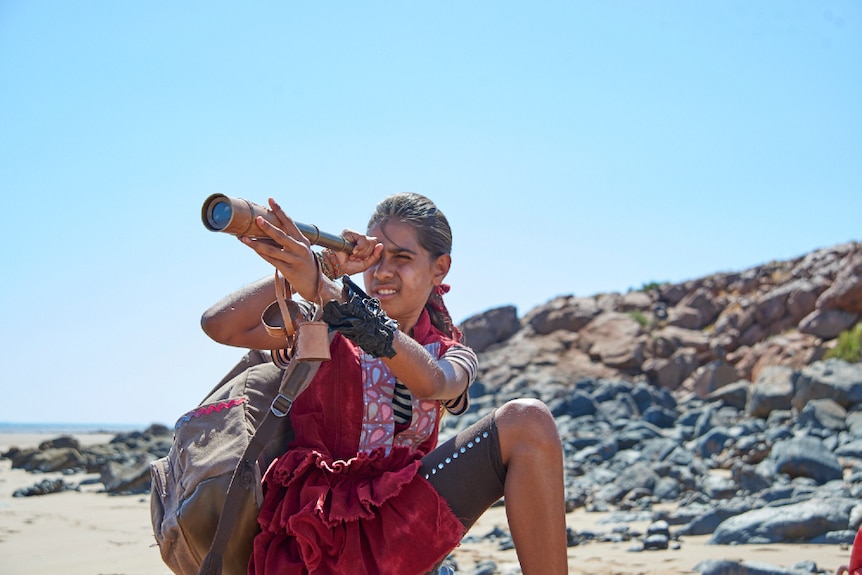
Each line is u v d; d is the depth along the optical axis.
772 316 24.80
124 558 5.98
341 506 2.46
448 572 2.79
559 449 2.54
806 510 6.17
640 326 26.83
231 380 2.84
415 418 2.78
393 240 2.85
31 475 15.70
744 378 22.80
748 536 6.11
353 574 2.43
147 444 21.39
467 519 2.60
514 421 2.54
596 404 18.47
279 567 2.44
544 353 26.83
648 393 19.45
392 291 2.86
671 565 5.43
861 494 7.36
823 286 24.33
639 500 8.78
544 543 2.49
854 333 21.06
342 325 2.41
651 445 11.55
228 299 2.75
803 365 21.20
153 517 2.71
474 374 2.85
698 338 25.67
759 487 8.51
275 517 2.49
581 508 8.70
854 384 13.73
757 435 12.21
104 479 12.06
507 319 29.47
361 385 2.71
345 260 2.71
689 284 28.70
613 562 5.61
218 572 2.45
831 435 11.66
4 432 98.12
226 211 2.26
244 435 2.62
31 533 7.32
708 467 11.02
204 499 2.53
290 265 2.41
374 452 2.59
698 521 6.78
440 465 2.59
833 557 5.38
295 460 2.56
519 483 2.51
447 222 2.99
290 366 2.53
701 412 16.59
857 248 24.22
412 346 2.50
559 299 29.66
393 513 2.49
